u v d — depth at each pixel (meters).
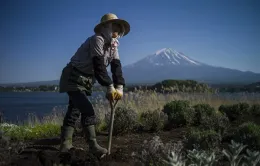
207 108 8.54
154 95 11.41
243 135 5.14
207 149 4.52
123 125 7.21
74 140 6.67
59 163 3.84
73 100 4.66
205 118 7.04
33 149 5.37
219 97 12.91
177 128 7.90
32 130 7.82
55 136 7.80
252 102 12.51
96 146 4.50
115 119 7.25
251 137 4.94
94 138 4.55
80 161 3.96
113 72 4.64
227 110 9.21
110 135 4.53
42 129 8.03
